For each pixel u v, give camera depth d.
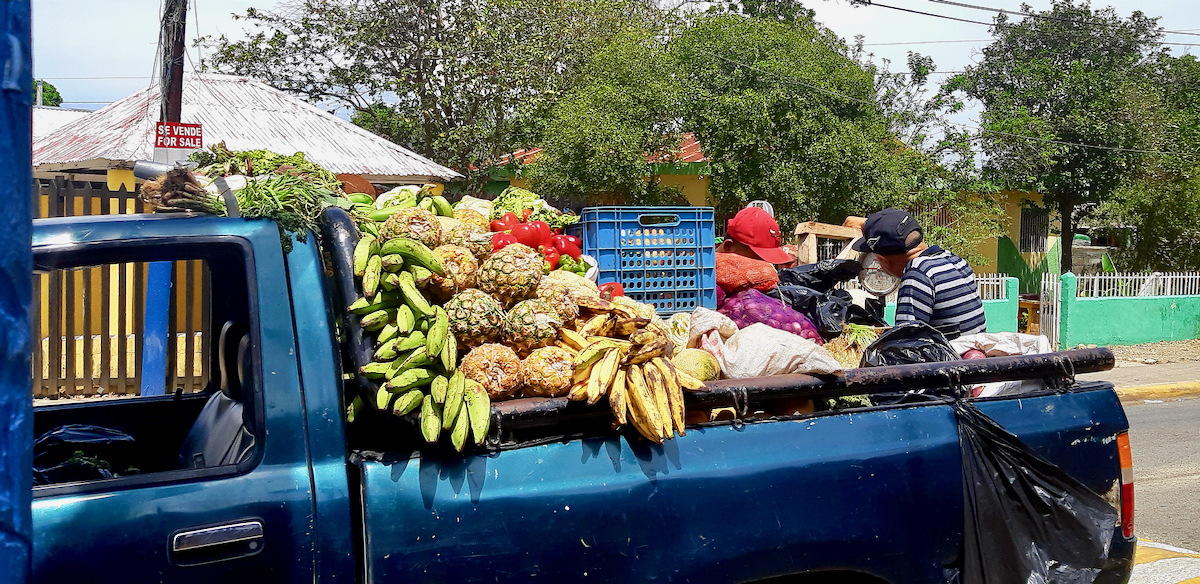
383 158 13.81
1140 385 11.12
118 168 11.21
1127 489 2.86
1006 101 22.91
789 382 2.54
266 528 2.01
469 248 2.55
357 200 2.97
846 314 4.52
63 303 7.52
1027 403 2.79
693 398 2.41
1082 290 15.20
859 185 16.38
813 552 2.38
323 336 2.20
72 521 1.91
